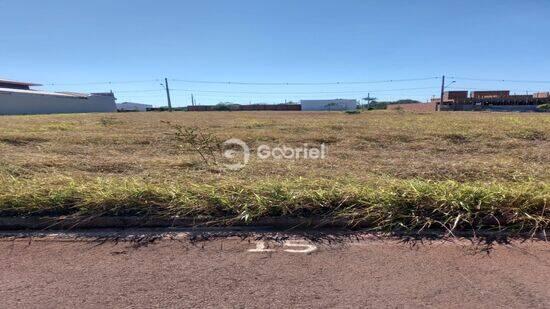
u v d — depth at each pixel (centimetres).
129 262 282
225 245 311
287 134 1082
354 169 582
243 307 227
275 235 330
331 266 276
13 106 4069
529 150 774
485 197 351
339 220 344
